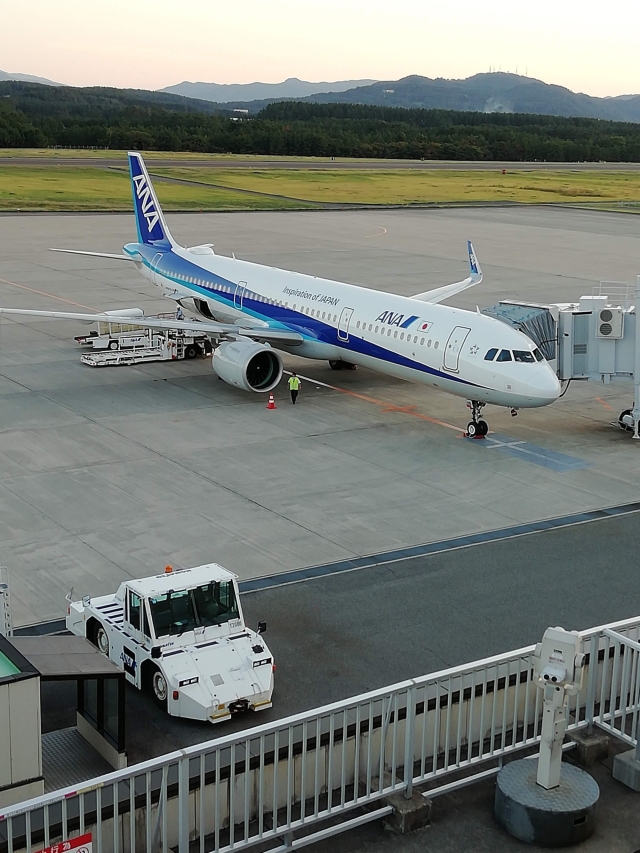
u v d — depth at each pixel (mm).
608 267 89125
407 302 42156
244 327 46812
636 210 151500
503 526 29875
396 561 26969
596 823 14953
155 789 15320
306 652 21641
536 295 72375
